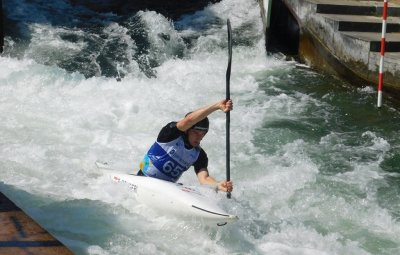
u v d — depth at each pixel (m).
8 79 35.75
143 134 30.33
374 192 25.31
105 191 22.36
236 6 54.44
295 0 46.19
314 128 32.88
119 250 18.33
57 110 32.56
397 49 39.84
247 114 34.12
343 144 30.88
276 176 25.94
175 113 33.38
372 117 35.28
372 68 38.97
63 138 29.06
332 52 42.28
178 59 44.19
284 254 19.12
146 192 20.66
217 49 46.44
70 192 22.66
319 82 41.19
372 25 42.25
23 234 15.97
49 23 49.03
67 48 44.34
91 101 34.09
